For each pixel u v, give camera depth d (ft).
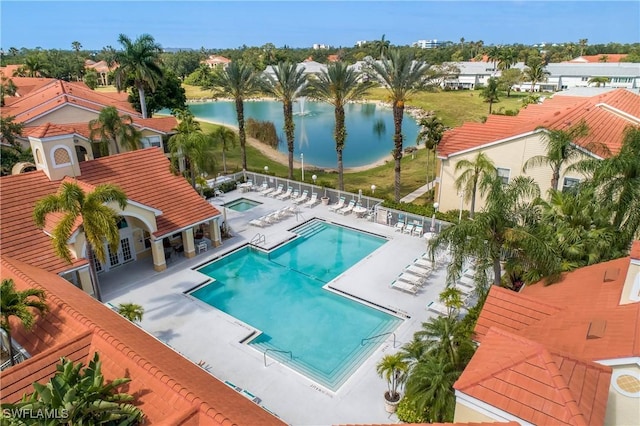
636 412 33.58
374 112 322.34
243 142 135.44
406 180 144.56
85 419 33.96
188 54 534.37
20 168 107.86
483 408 31.60
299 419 48.08
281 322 67.72
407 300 70.74
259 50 604.08
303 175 141.69
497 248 56.70
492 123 109.70
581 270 53.31
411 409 45.16
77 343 43.04
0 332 52.80
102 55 565.53
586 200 63.98
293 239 95.35
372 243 95.09
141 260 85.76
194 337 62.64
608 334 36.81
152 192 86.38
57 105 131.54
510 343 34.78
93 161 84.28
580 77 345.92
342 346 61.98
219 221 104.12
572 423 27.81
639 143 69.31
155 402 36.29
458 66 415.23
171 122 147.23
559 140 73.41
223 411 34.83
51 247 70.08
